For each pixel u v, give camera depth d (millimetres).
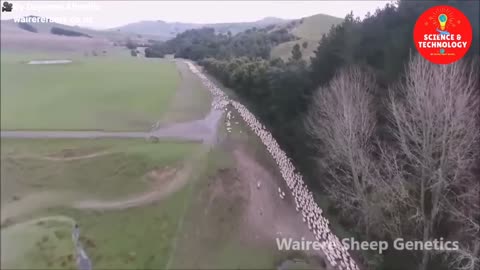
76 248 29047
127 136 44219
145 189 36625
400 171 35406
